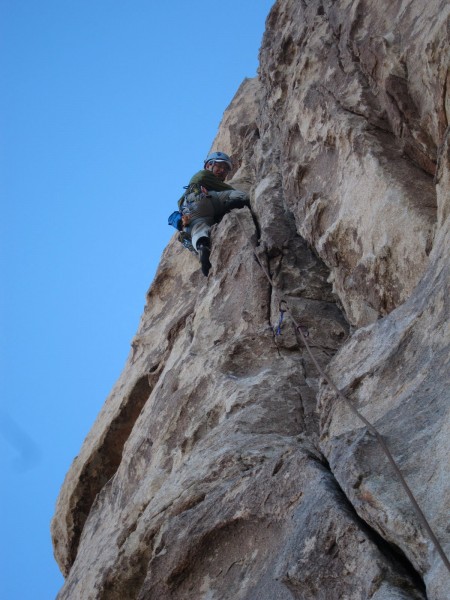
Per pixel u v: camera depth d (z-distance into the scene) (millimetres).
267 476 4207
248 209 7973
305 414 5359
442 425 3400
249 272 6996
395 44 6074
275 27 9477
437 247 4504
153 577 4305
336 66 7059
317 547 3432
